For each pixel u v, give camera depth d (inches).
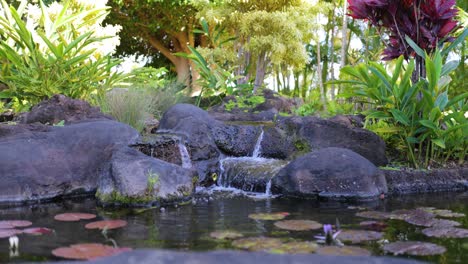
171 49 553.3
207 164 156.0
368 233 76.4
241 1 346.3
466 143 144.6
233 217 92.6
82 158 127.1
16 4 334.0
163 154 143.9
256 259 51.0
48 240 72.9
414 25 143.5
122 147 125.3
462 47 300.7
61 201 114.0
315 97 308.3
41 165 118.6
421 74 145.6
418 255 63.9
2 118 171.5
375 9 143.9
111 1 434.6
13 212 98.9
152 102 207.2
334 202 112.0
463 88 331.9
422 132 141.0
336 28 503.8
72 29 191.9
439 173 134.1
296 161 127.9
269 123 190.2
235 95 255.8
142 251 54.1
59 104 154.1
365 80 144.9
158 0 409.4
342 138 152.5
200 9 412.5
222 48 348.5
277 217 91.7
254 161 152.8
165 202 110.8
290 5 365.7
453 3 138.9
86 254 64.0
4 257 62.7
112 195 109.1
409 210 98.6
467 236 74.7
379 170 125.3
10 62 180.1
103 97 184.4
